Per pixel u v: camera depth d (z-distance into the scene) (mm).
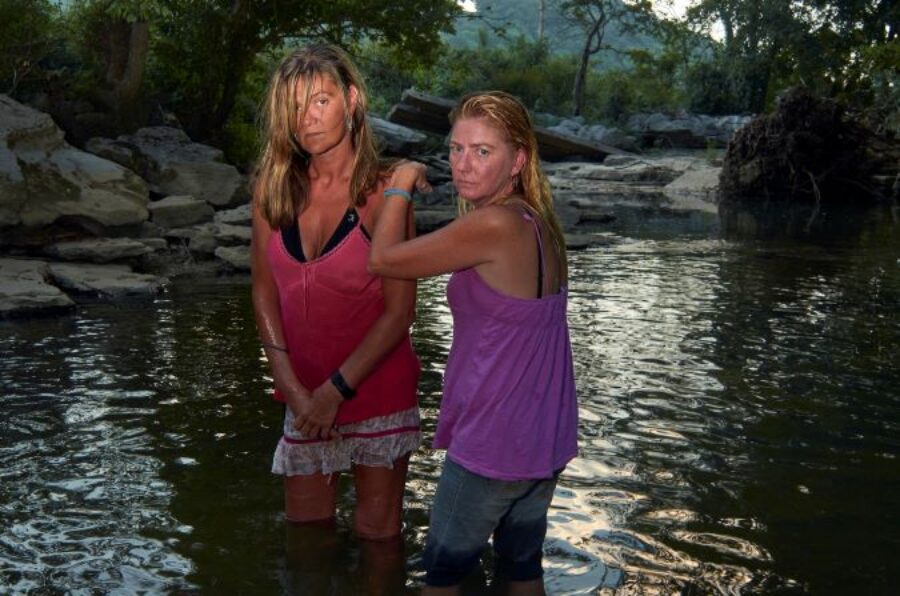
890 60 25391
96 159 11289
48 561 3508
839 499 4195
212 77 18500
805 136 22438
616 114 44375
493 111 2951
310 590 3309
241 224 12133
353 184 3307
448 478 3043
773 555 3637
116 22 16344
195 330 7301
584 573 3436
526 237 2920
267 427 5008
